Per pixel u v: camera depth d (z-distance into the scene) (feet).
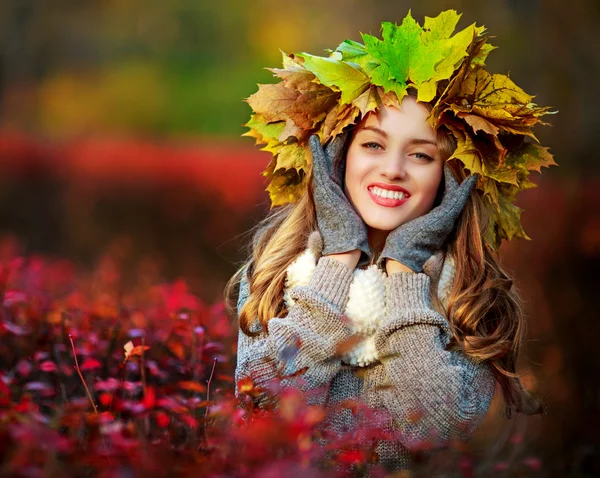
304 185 13.71
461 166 12.84
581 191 37.06
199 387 11.67
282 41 123.34
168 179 59.26
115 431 9.53
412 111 12.52
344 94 12.40
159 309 18.24
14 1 119.34
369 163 12.72
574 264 32.89
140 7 127.54
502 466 15.37
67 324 15.89
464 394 11.99
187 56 126.72
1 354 15.88
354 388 12.50
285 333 11.85
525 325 13.83
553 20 43.98
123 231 55.88
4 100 116.57
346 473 10.67
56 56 122.21
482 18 51.57
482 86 12.63
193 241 53.52
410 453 12.06
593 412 20.85
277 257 13.14
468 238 13.00
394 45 12.44
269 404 11.27
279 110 13.12
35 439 8.77
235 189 57.57
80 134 105.60
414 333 12.03
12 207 62.64
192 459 9.97
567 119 42.22
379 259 12.70
